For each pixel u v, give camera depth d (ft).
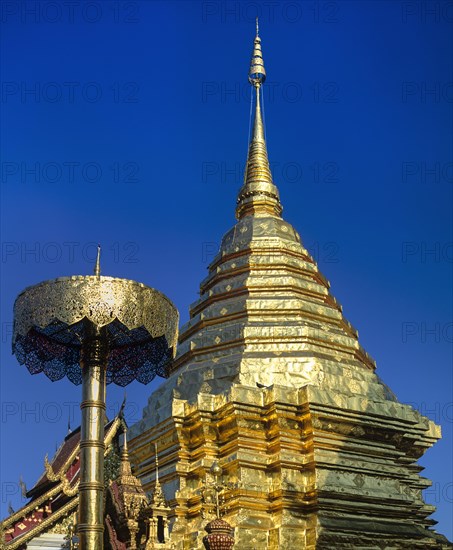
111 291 49.39
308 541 73.87
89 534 45.96
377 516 78.33
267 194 111.45
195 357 92.27
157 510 66.49
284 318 92.73
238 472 76.59
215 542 55.16
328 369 86.02
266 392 79.15
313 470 76.84
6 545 123.44
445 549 80.48
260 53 123.34
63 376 55.83
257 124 117.50
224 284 98.94
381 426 81.56
